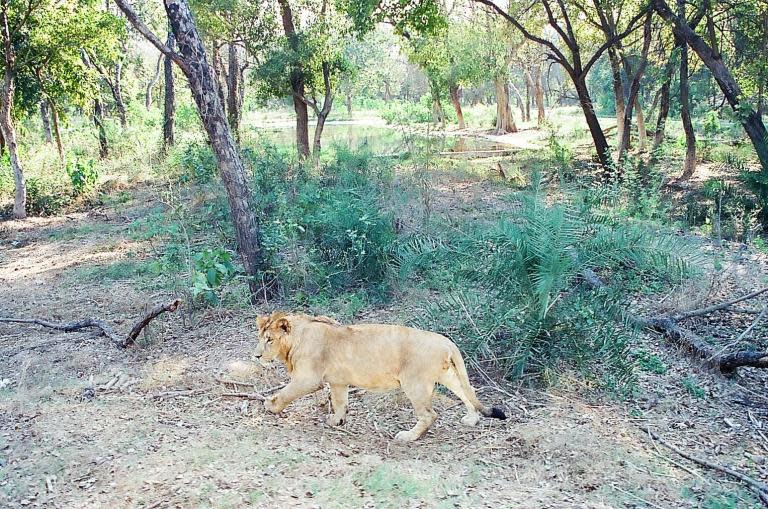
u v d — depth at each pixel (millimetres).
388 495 4387
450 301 7500
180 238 12570
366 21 17859
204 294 8734
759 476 5059
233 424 5637
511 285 6543
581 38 29469
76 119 42375
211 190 15148
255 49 22391
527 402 6148
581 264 6477
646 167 19906
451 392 6344
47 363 7281
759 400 6523
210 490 4395
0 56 18984
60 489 4500
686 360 7266
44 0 18234
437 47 28062
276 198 12547
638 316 8062
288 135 35594
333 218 9984
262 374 6707
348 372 5445
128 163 24750
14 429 5469
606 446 5277
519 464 5039
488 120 50562
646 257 6848
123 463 4805
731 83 16172
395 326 5488
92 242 14555
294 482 4535
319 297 9031
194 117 26828
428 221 11250
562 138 30656
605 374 6457
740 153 21547
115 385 6578
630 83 25203
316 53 21859
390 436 5539
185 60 8750
